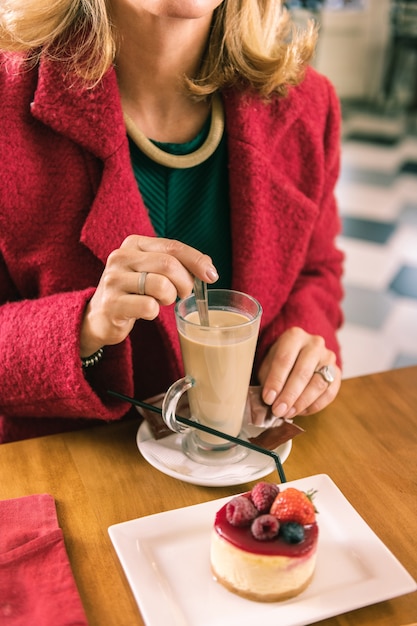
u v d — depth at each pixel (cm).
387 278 294
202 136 111
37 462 86
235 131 109
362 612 64
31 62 101
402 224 345
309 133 117
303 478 81
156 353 111
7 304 98
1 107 100
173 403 83
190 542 71
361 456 87
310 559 64
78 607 63
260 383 100
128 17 99
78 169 102
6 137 99
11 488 81
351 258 310
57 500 79
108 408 95
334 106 122
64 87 99
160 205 110
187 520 73
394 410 97
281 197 113
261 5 108
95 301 87
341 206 365
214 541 66
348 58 570
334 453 88
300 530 64
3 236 102
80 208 103
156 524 72
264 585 64
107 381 97
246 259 111
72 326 88
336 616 64
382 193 384
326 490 77
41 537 70
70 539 74
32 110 99
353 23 555
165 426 90
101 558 71
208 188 112
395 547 73
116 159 100
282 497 66
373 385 103
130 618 64
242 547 63
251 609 64
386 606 65
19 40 98
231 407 86
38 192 102
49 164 102
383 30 561
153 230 105
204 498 80
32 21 97
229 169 111
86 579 68
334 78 575
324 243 127
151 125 110
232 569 65
